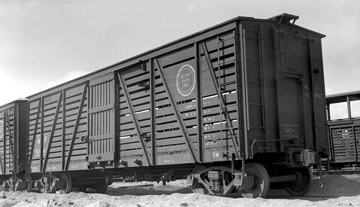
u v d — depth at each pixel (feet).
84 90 50.83
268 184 32.86
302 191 37.09
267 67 34.50
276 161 35.17
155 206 33.01
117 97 45.44
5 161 68.44
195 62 36.63
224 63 34.22
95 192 57.72
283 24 36.17
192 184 37.35
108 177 51.31
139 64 42.75
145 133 41.09
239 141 32.27
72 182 55.36
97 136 47.34
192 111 36.55
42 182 59.36
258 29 34.45
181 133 37.11
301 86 36.81
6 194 56.59
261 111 33.58
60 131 55.01
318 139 37.19
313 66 38.06
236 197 35.78
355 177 44.37
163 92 39.73
